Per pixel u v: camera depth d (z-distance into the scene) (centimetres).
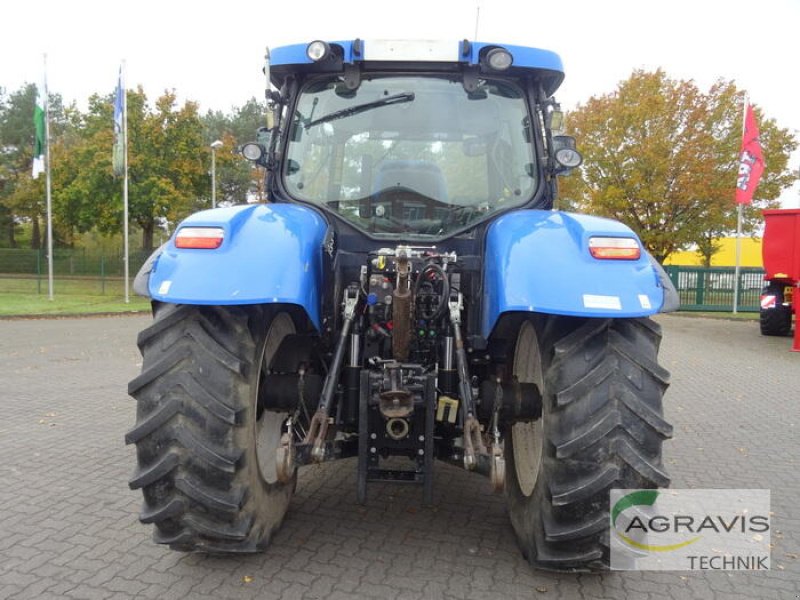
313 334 346
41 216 5059
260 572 318
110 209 3466
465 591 302
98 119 3609
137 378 279
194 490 276
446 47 369
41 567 324
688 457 536
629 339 285
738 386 875
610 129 2667
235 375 281
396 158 373
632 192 2672
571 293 271
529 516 313
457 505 409
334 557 335
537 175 376
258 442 325
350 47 371
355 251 364
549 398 285
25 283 3117
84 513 394
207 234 282
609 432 272
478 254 359
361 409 302
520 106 381
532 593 302
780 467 509
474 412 303
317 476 462
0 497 420
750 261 3797
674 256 3806
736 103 2570
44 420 628
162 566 324
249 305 294
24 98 5328
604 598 300
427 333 325
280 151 381
